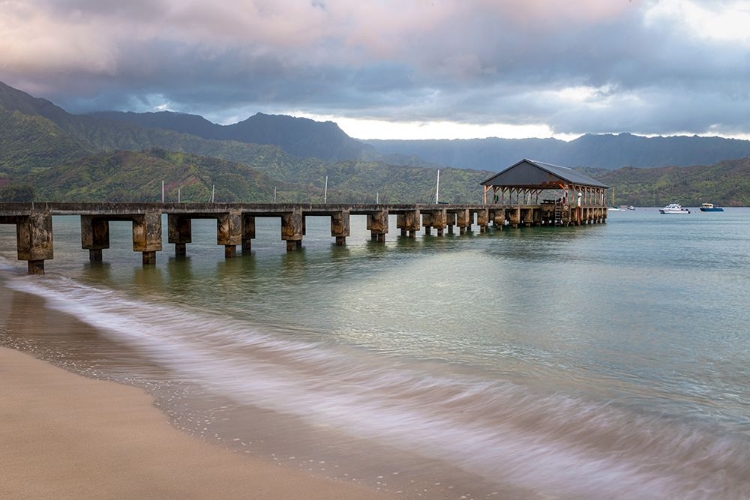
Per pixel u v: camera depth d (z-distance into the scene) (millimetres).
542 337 14602
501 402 9133
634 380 10859
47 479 5859
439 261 33562
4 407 8125
